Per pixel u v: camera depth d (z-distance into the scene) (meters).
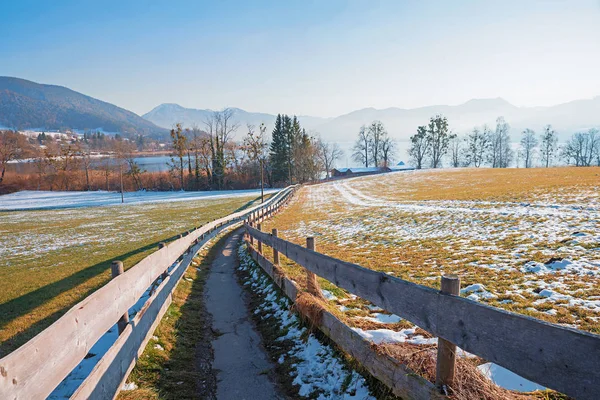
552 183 25.41
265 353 4.85
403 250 10.49
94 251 15.82
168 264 6.94
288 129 83.44
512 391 2.81
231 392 3.88
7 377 1.78
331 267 4.30
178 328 5.73
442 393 2.46
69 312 2.63
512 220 13.08
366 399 3.14
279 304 6.34
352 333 3.65
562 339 1.69
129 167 83.25
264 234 9.26
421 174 65.50
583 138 96.00
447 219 15.44
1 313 7.20
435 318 2.52
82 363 4.29
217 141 75.38
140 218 32.22
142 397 3.44
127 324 4.05
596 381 1.54
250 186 76.88
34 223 31.56
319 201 38.22
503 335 1.98
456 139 116.75
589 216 11.85
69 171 82.44
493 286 6.24
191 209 39.38
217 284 9.21
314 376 3.86
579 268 6.75
